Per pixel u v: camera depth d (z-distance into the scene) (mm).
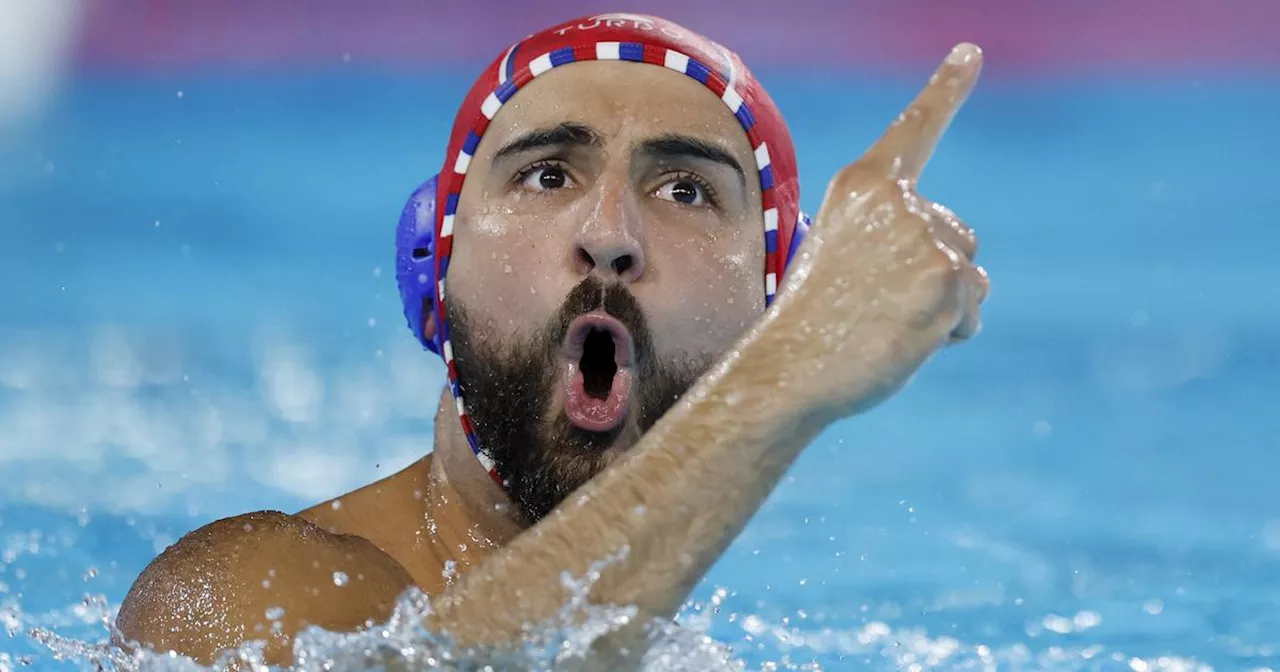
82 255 25938
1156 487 13617
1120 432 15805
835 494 13320
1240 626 9055
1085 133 39969
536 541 4629
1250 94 44344
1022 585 10109
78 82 43344
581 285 5336
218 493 12734
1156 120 41344
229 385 17656
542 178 5578
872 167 4461
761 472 4445
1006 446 15312
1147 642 8594
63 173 33500
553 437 5418
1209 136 39062
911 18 47844
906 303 4293
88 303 22266
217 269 24875
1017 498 13164
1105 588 10133
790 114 39219
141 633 5293
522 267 5430
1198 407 16938
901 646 8320
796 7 47500
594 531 4543
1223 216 30281
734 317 5570
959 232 4441
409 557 6020
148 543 10797
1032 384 18219
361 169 34031
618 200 5383
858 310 4344
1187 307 22516
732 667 6047
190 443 14773
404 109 41000
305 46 46156
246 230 28094
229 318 21391
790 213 5980
